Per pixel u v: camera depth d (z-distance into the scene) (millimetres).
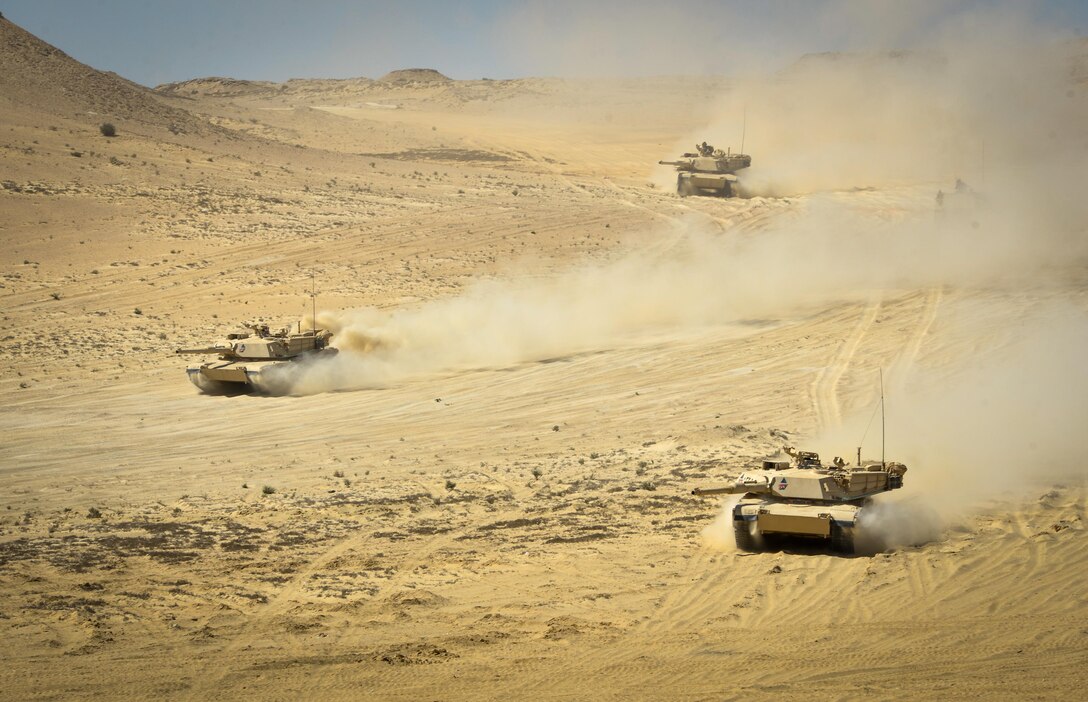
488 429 80750
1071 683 30094
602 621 38125
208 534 52312
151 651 35469
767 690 30391
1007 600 38219
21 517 57000
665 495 57938
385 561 46781
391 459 71562
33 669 33656
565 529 51812
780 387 87875
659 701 29781
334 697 30828
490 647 35438
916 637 34812
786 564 44969
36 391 98250
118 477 67312
